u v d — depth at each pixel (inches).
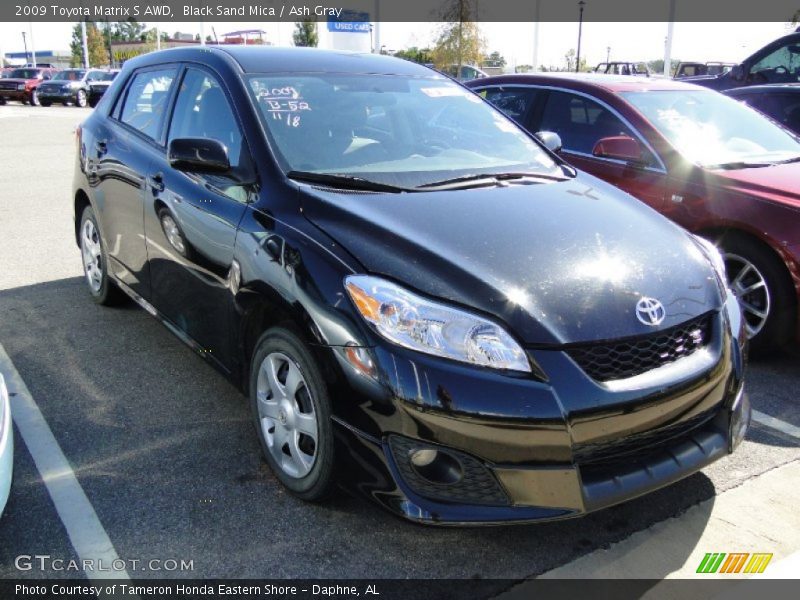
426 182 124.3
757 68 355.6
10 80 1243.8
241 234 116.0
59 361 159.8
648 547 104.0
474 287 95.1
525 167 141.3
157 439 128.3
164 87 158.9
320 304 98.5
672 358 100.1
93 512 107.6
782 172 177.6
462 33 1197.1
